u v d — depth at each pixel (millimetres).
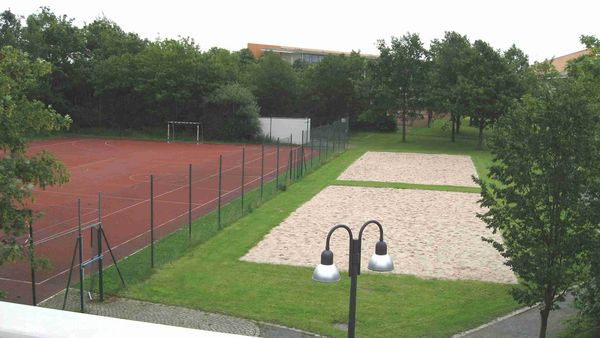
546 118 9766
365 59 66875
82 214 22609
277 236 19453
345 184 30938
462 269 16031
